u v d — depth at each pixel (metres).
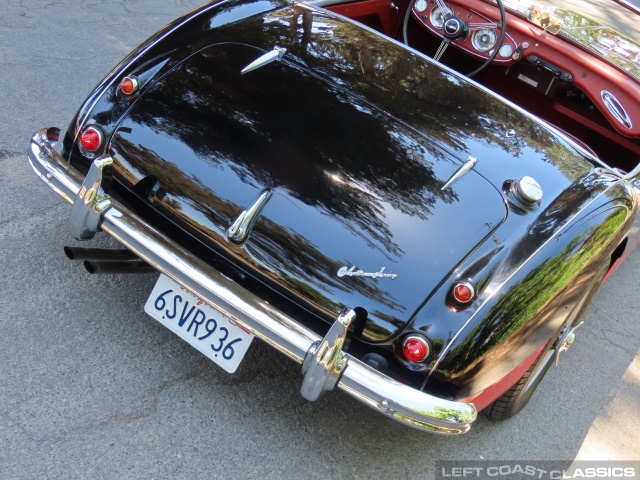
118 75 2.29
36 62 4.25
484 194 2.13
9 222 2.83
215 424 2.24
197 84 2.26
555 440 2.75
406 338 1.89
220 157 2.09
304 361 1.87
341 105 2.28
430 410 1.84
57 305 2.49
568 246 2.09
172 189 2.09
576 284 2.18
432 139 2.26
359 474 2.26
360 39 2.65
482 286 1.93
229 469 2.11
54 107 3.82
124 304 2.58
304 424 2.36
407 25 3.46
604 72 3.01
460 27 3.08
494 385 2.15
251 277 2.02
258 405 2.36
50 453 1.99
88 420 2.12
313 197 2.03
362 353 1.96
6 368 2.20
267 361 2.55
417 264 1.96
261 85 2.28
